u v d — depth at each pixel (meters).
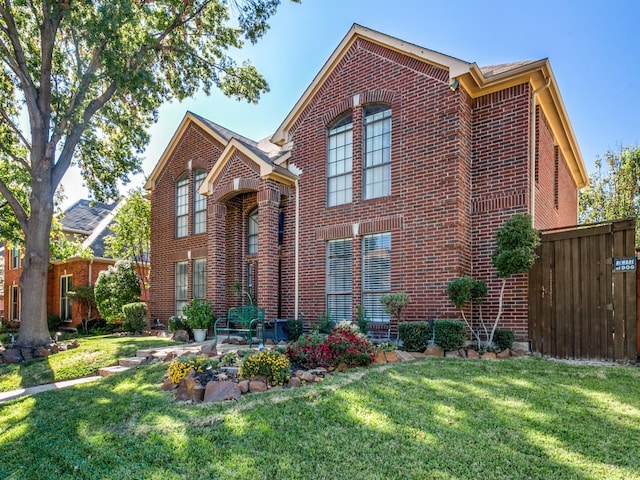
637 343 8.20
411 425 4.99
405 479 3.85
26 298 12.97
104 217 28.19
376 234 11.50
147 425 5.35
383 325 10.85
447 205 10.10
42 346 12.58
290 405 5.68
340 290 12.09
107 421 5.73
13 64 13.43
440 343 9.04
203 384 6.61
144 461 4.42
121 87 13.37
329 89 12.78
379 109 11.85
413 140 10.84
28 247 13.24
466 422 5.05
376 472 3.99
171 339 14.00
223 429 5.04
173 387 7.03
